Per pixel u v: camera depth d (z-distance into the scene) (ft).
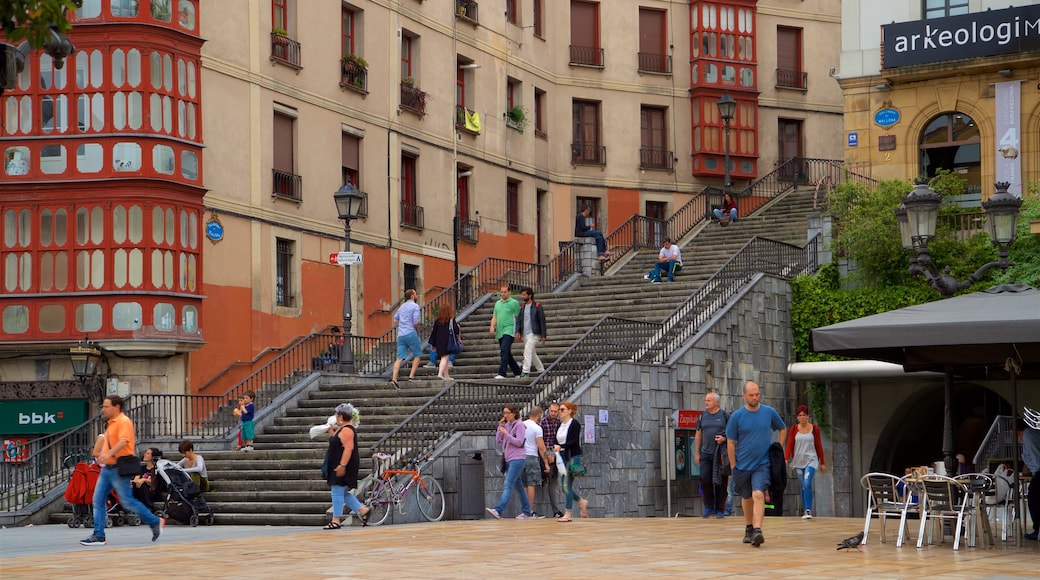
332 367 106.11
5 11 36.45
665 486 92.48
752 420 54.49
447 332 92.12
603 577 43.34
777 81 167.63
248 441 86.79
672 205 161.17
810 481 76.38
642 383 90.79
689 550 53.16
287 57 114.93
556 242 154.10
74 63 97.76
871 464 107.76
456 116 137.69
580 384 85.46
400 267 127.85
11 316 97.55
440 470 76.18
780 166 159.22
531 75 151.64
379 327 124.36
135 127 97.55
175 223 98.94
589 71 157.89
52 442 86.43
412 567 47.01
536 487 80.74
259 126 111.34
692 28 163.22
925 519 54.34
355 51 124.36
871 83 123.13
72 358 94.53
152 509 75.97
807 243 113.29
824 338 54.34
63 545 60.44
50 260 97.55
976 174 119.34
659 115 162.20
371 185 124.67
